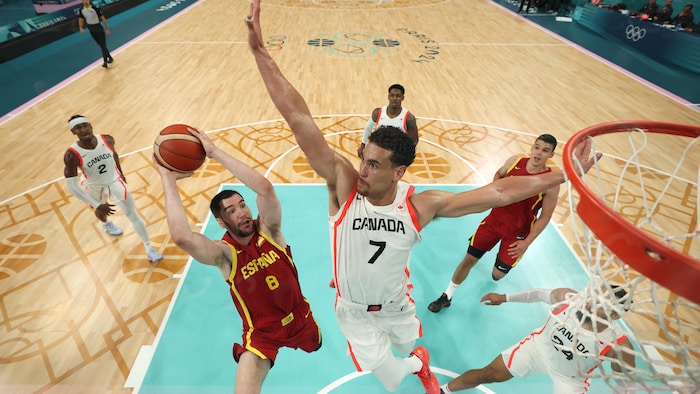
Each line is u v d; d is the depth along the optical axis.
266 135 6.99
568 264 4.35
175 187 2.13
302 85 9.19
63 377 3.20
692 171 6.05
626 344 2.23
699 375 1.56
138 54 11.04
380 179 1.63
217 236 4.70
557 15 16.17
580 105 8.39
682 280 1.10
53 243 4.57
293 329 2.69
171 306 3.82
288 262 2.62
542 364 2.55
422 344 3.53
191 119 7.51
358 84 9.30
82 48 11.73
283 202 5.26
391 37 12.93
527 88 9.23
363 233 1.82
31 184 5.60
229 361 3.35
